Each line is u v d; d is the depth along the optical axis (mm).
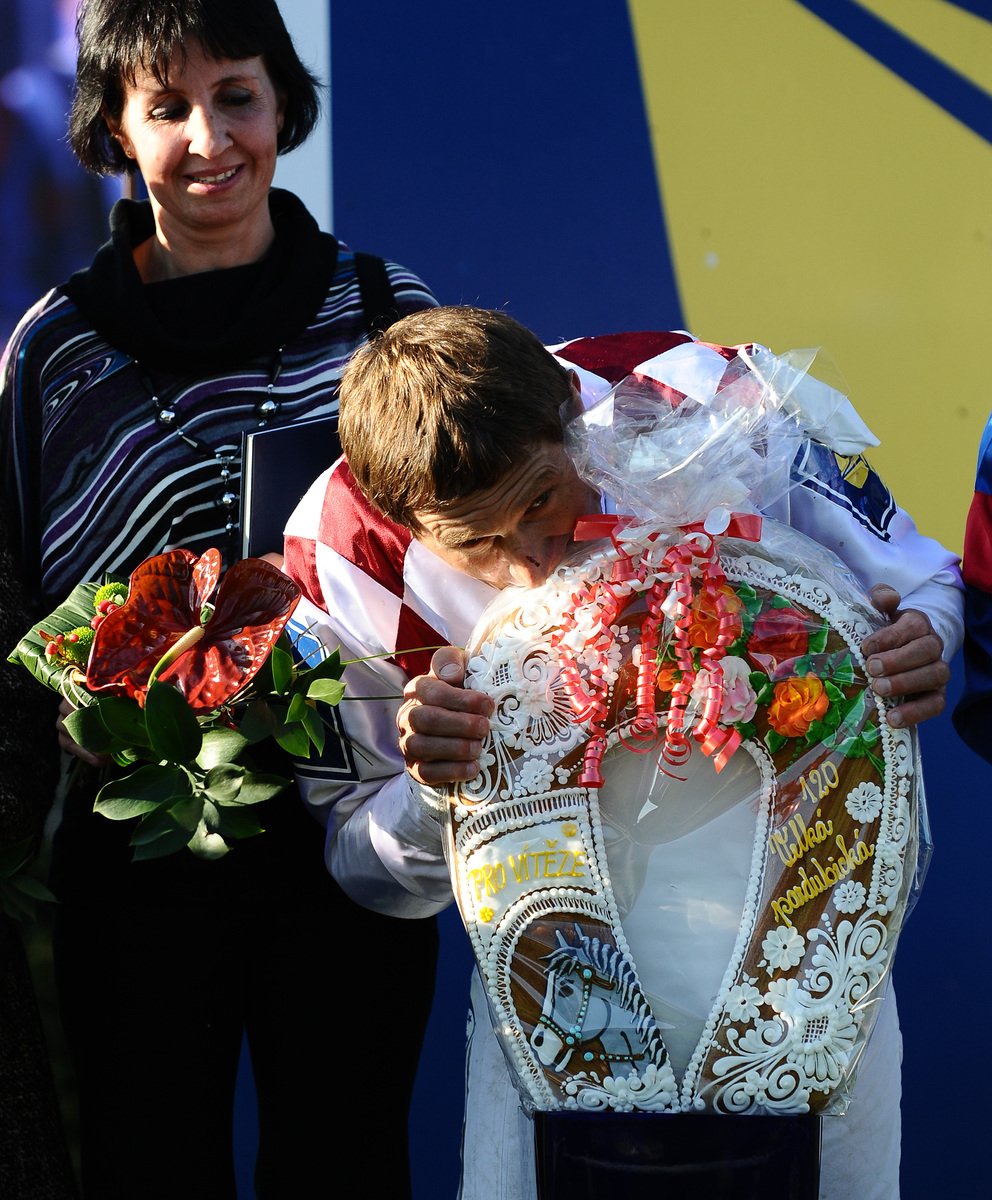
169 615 5840
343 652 6520
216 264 8086
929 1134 10031
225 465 7609
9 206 10898
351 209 11680
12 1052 6855
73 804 7492
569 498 5625
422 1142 10219
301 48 11617
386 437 5441
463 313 5699
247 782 5863
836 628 5574
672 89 11570
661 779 5461
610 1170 5258
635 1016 5293
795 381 5977
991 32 11305
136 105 7816
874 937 5414
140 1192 7285
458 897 5656
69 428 7707
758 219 11547
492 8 11648
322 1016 7527
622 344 6574
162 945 7359
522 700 5523
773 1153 5230
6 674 6887
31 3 10797
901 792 5512
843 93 11438
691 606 5465
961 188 11367
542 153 11664
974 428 11367
